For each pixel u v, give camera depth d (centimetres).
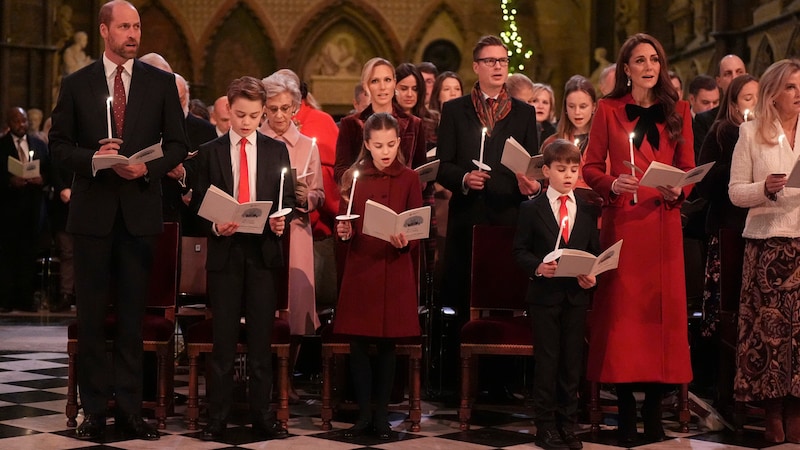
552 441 488
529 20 1855
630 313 496
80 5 1702
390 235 481
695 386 672
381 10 1859
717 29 1348
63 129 494
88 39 1711
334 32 1873
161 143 501
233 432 516
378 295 504
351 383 578
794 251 507
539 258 502
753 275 517
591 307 567
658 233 498
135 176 475
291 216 523
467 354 530
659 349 496
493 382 596
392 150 514
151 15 1841
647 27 1705
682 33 1587
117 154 473
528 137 604
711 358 665
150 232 498
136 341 503
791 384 503
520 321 539
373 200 517
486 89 603
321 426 537
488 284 566
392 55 1866
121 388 502
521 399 612
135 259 498
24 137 1102
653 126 504
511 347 525
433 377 634
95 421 502
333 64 1870
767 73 518
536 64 1853
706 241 652
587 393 566
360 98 746
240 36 1861
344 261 541
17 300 1099
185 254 609
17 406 577
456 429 534
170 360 559
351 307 507
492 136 596
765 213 513
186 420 535
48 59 1583
